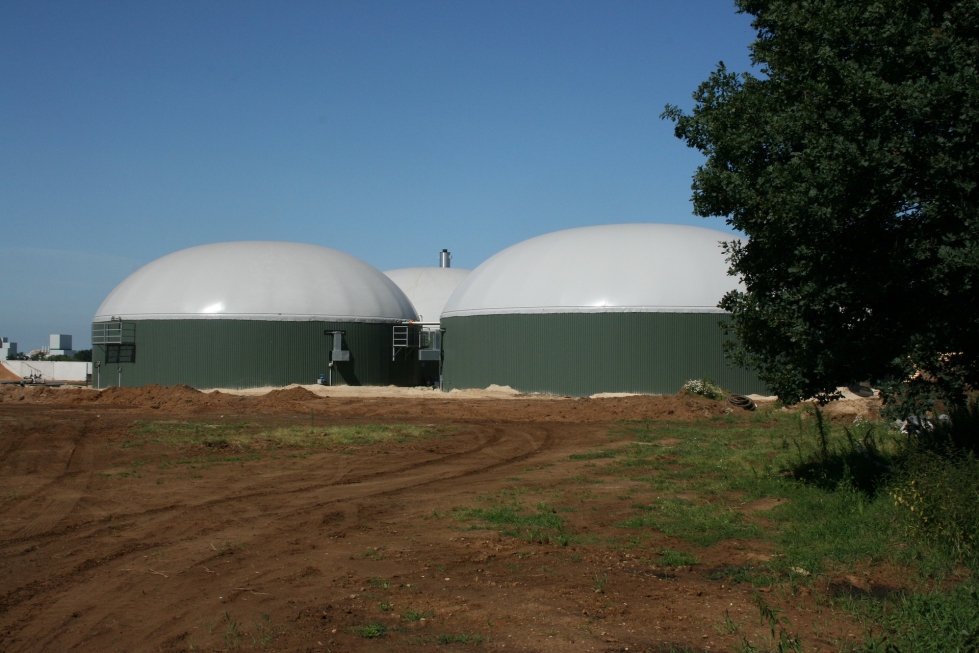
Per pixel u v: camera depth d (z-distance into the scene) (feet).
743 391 139.44
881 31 37.81
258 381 162.91
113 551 36.37
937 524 33.47
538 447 76.18
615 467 61.31
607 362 139.44
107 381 170.50
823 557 32.94
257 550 36.37
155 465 61.82
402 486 54.19
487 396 140.87
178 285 167.63
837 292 39.29
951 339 37.83
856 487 43.57
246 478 56.90
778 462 56.44
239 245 180.86
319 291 170.91
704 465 60.59
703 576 31.53
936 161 35.76
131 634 25.44
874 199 36.86
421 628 25.66
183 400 119.14
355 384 170.40
